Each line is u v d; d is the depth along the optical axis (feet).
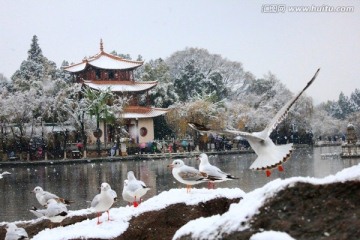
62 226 49.29
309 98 352.28
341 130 422.41
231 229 27.37
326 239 25.36
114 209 50.31
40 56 392.68
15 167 215.72
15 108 254.27
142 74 378.12
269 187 28.50
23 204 100.78
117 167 199.72
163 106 356.38
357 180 26.96
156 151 275.39
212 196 46.37
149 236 44.29
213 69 448.24
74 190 122.11
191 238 28.84
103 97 266.57
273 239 25.46
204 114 301.02
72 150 261.85
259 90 404.77
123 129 285.43
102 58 318.04
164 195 48.44
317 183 27.48
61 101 263.29
